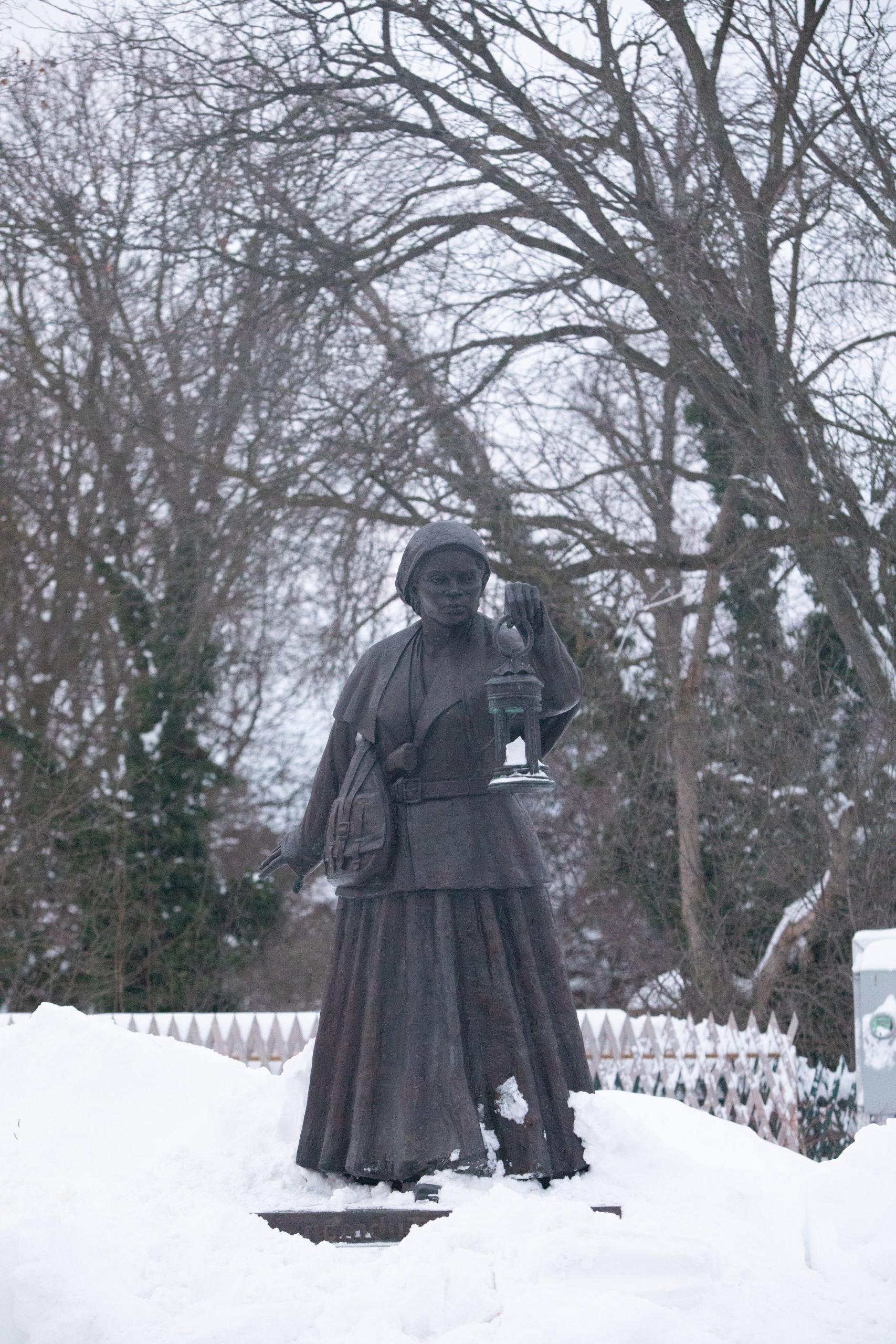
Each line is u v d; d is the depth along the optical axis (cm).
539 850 584
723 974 1727
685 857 1803
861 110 1578
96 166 1858
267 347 1783
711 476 1816
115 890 2197
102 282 1914
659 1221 503
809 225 1598
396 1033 564
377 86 1767
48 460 2289
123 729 2316
